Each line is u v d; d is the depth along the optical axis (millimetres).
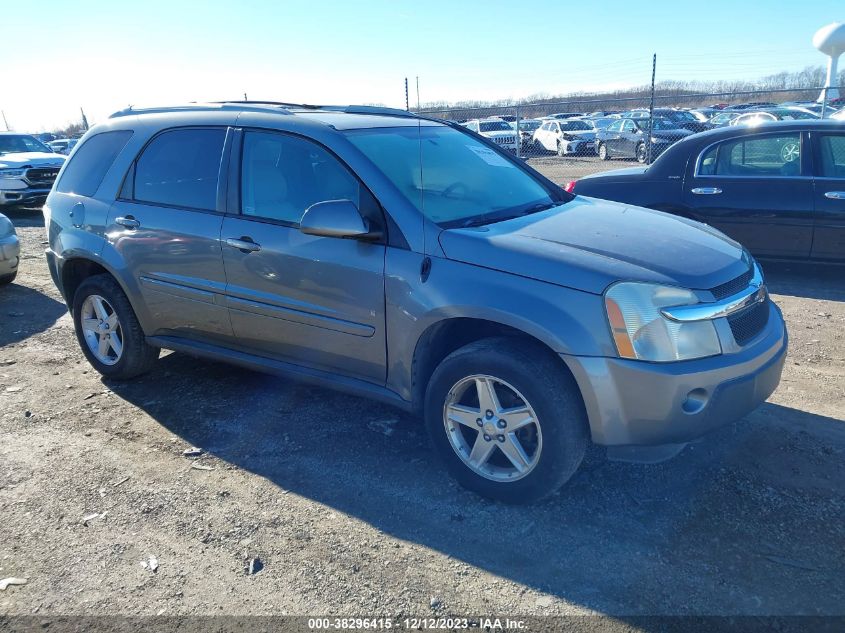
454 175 3895
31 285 7992
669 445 3166
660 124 22000
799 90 13266
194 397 4574
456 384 3213
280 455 3777
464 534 3033
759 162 6926
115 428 4168
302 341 3785
